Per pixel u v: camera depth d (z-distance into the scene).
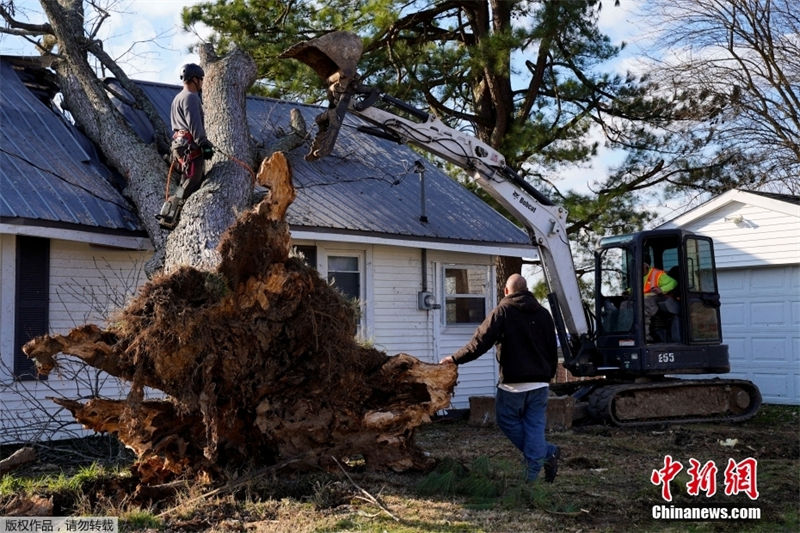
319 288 7.14
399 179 14.07
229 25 19.25
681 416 13.79
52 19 12.20
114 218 10.44
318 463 7.34
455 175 21.34
